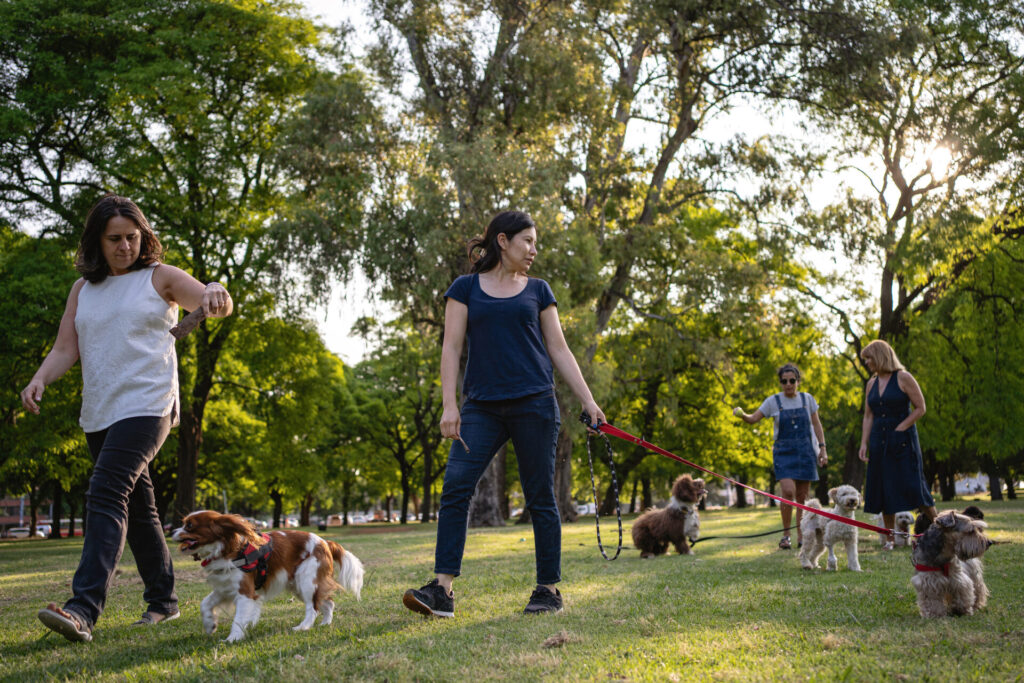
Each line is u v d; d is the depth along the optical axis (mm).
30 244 19875
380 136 19438
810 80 20703
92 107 20078
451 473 4414
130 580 6938
